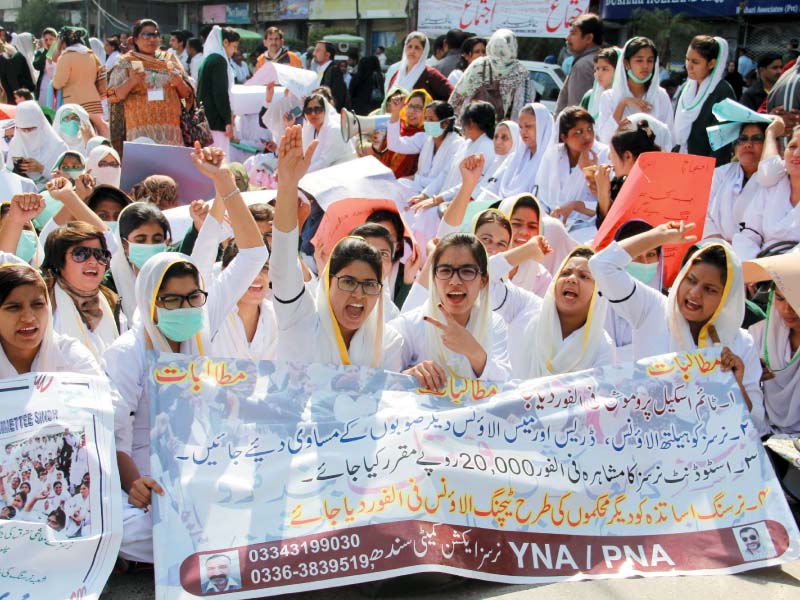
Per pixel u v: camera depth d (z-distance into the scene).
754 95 11.05
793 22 16.44
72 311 4.42
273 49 14.22
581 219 7.02
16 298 3.62
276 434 3.77
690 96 7.77
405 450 3.79
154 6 32.22
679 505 3.90
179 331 3.84
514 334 4.91
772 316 4.81
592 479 3.91
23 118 9.00
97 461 3.50
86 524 3.42
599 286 4.32
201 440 3.70
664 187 5.51
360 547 3.52
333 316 4.02
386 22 26.53
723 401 4.10
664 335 4.38
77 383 3.60
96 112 11.57
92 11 31.81
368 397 3.93
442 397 3.99
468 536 3.64
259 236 4.35
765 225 6.41
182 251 5.60
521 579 3.60
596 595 3.53
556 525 3.79
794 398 4.75
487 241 5.28
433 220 7.75
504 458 3.86
